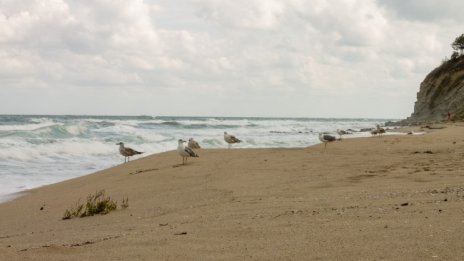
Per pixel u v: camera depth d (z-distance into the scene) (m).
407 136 29.67
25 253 4.98
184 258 4.41
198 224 6.38
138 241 5.35
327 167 13.53
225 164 15.83
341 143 24.38
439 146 20.06
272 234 5.25
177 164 16.98
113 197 11.16
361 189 8.94
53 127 35.59
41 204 11.51
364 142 24.59
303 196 8.62
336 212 6.41
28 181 16.42
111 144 29.36
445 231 4.64
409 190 8.25
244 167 14.70
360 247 4.32
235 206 8.00
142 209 9.06
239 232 5.50
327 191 9.08
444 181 9.27
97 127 47.38
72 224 8.12
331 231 5.12
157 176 14.23
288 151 19.70
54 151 25.38
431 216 5.48
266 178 12.02
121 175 15.45
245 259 4.24
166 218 7.47
